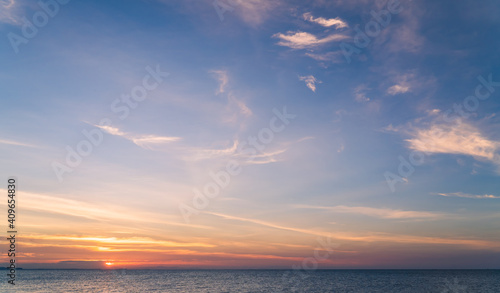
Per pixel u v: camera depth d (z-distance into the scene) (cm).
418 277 14538
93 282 10650
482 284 9694
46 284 9569
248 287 8619
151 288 8375
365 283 10150
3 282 10431
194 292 7319
